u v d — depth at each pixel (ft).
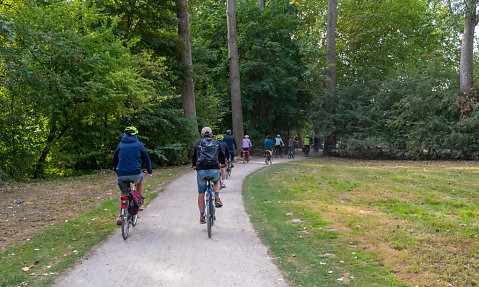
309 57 93.09
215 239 18.88
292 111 103.91
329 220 22.15
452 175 44.70
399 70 87.20
